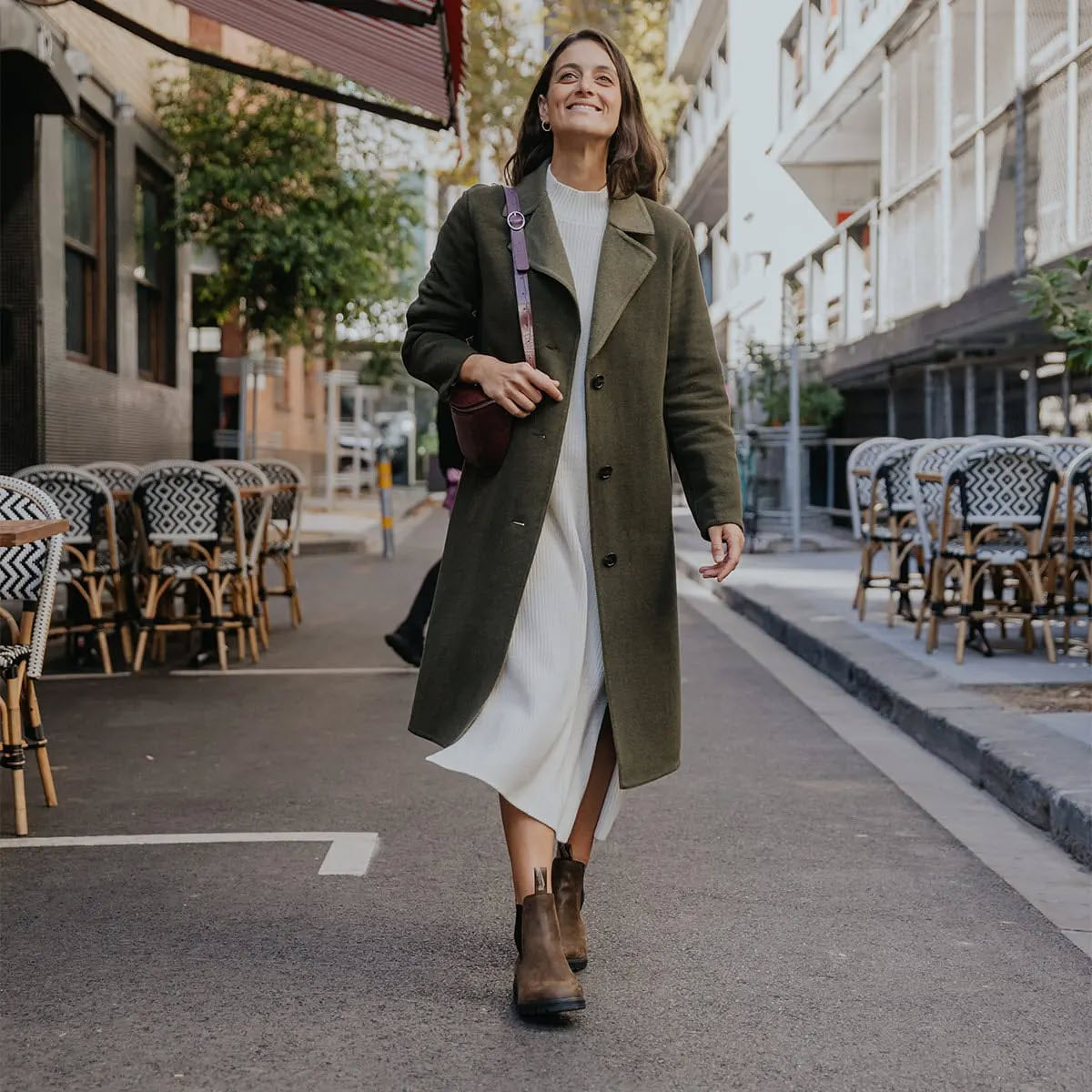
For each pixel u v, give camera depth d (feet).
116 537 28.09
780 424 55.11
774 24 76.02
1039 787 16.07
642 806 16.96
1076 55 34.55
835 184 72.13
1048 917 12.89
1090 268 24.89
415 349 10.68
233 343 76.28
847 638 28.48
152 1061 9.49
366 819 16.15
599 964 11.51
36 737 16.70
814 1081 9.28
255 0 26.89
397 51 27.43
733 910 12.98
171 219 52.01
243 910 12.76
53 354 37.52
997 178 41.04
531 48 78.13
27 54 32.50
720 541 10.46
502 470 10.36
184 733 21.42
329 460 87.15
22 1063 9.46
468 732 10.30
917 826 16.14
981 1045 9.96
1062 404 43.68
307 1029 10.03
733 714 23.16
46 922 12.42
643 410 10.42
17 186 36.06
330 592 42.37
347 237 55.31
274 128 53.21
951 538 28.71
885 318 54.13
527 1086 9.14
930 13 47.98
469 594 10.38
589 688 10.48
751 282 83.46
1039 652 26.84
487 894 13.26
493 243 10.47
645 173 10.74
